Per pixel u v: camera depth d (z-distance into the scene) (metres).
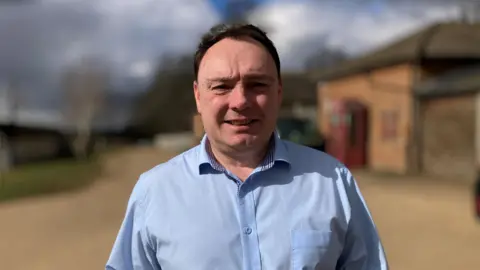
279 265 1.84
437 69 16.78
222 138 1.97
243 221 1.89
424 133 16.58
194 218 1.90
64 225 9.93
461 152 15.37
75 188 16.30
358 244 2.01
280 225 1.89
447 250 7.09
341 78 21.73
